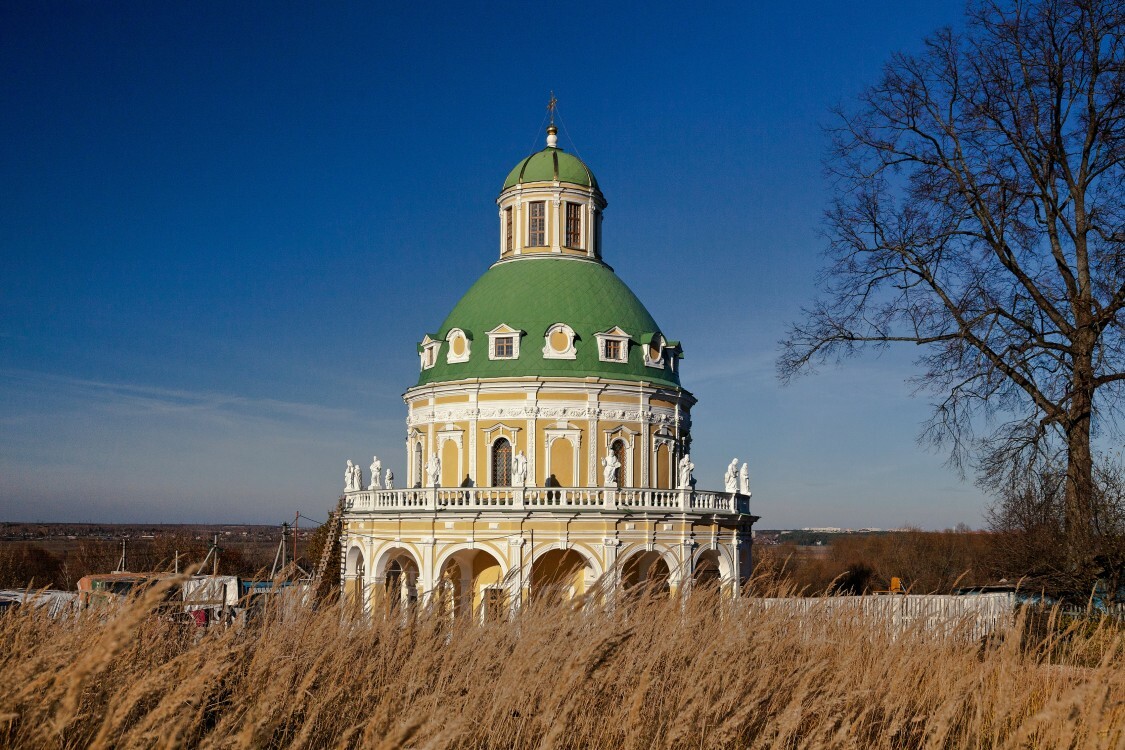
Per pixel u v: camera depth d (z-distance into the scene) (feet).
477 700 33.76
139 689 27.20
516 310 180.04
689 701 34.99
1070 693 32.99
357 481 176.45
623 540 150.92
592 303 182.50
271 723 31.60
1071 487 97.45
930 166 114.73
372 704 36.17
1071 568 90.79
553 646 36.94
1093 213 102.06
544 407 171.83
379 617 43.88
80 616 40.55
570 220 195.72
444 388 178.09
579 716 34.30
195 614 42.57
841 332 120.47
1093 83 102.01
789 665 40.65
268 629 40.06
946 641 46.19
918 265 114.73
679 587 49.26
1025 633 48.75
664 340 186.09
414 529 156.46
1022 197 105.70
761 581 52.90
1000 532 114.73
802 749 33.30
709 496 159.12
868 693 36.11
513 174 199.62
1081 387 98.27
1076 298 100.27
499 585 50.78
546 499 152.46
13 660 32.81
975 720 35.14
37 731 26.40
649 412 177.47
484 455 173.27
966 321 107.24
